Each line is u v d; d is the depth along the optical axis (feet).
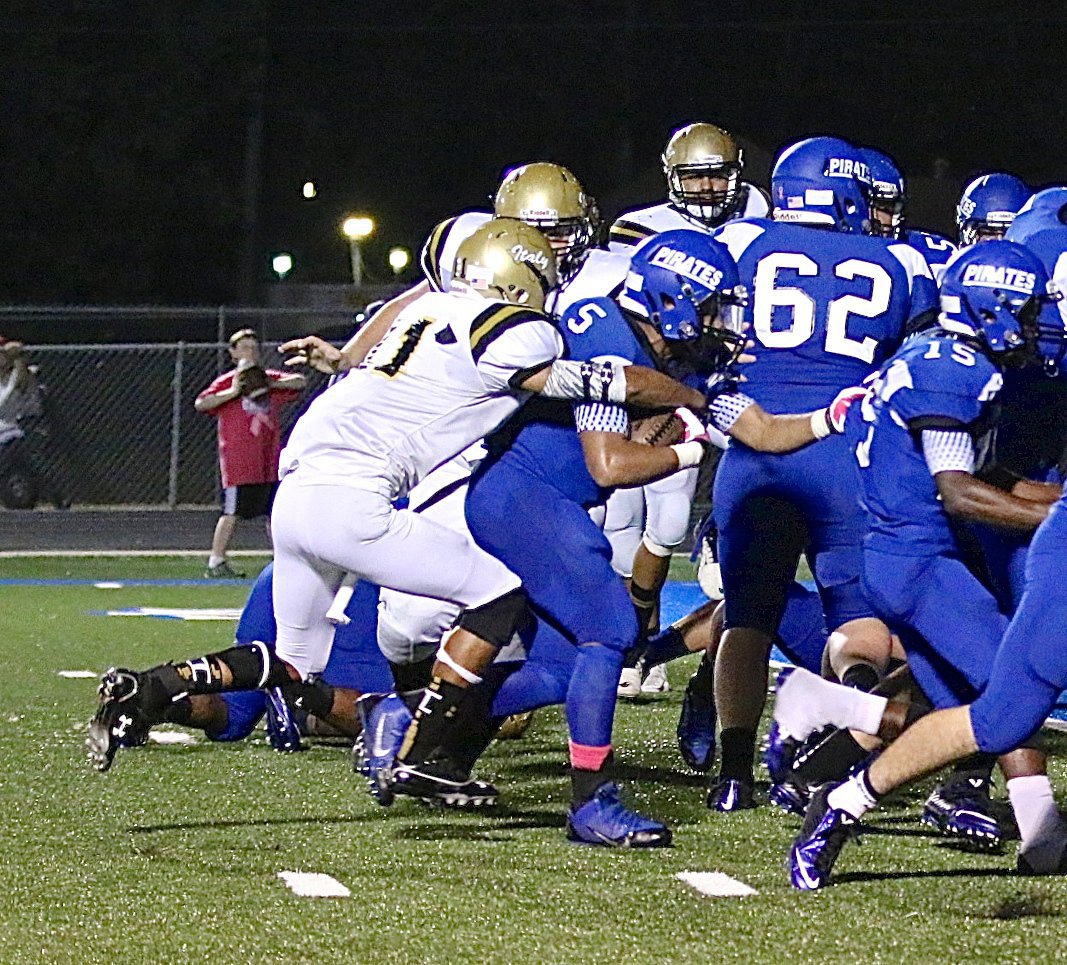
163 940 34.30
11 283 240.32
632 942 34.24
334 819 46.06
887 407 39.81
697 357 43.50
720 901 37.35
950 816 42.68
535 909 36.65
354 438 43.60
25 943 34.06
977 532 44.57
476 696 45.14
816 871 38.37
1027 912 36.47
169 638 85.10
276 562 45.32
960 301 39.45
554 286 44.50
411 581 43.47
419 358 43.21
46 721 60.64
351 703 52.34
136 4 240.32
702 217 54.65
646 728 61.52
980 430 38.83
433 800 44.09
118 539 149.38
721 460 47.91
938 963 32.89
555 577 43.14
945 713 37.47
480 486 43.70
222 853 41.86
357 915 36.14
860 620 46.60
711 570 56.49
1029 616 36.32
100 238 241.96
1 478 173.99
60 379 182.91
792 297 46.70
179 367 165.07
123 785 50.29
